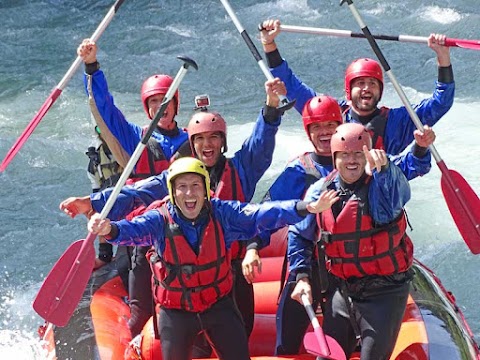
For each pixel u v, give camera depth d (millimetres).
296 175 16859
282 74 19844
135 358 16438
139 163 18562
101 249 19953
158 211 14680
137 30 45594
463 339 16719
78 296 15695
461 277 24766
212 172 16719
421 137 15820
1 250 26375
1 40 44281
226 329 14844
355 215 14562
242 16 47375
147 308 17547
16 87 38219
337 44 43281
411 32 44469
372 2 47719
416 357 15703
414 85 38656
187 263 14531
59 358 16781
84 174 30469
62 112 35344
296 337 16516
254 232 14742
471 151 31438
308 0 48531
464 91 37281
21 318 22344
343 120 17578
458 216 17359
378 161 13977
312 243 15422
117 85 39344
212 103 37281
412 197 28578
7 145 32156
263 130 16922
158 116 15609
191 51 42906
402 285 14898
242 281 16781
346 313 14828
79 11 48312
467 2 47000
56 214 28266
